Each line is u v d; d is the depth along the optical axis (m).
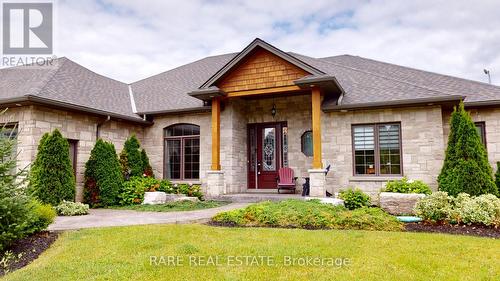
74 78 13.28
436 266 4.50
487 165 8.98
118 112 12.77
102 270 4.36
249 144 13.79
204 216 8.40
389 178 10.73
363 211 7.53
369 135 11.33
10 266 4.78
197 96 11.84
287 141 13.03
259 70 11.47
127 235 6.14
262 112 13.50
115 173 11.38
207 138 13.15
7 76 13.18
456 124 9.38
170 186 12.26
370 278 4.07
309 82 10.27
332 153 11.54
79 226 7.14
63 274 4.24
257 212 7.68
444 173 9.42
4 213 5.29
